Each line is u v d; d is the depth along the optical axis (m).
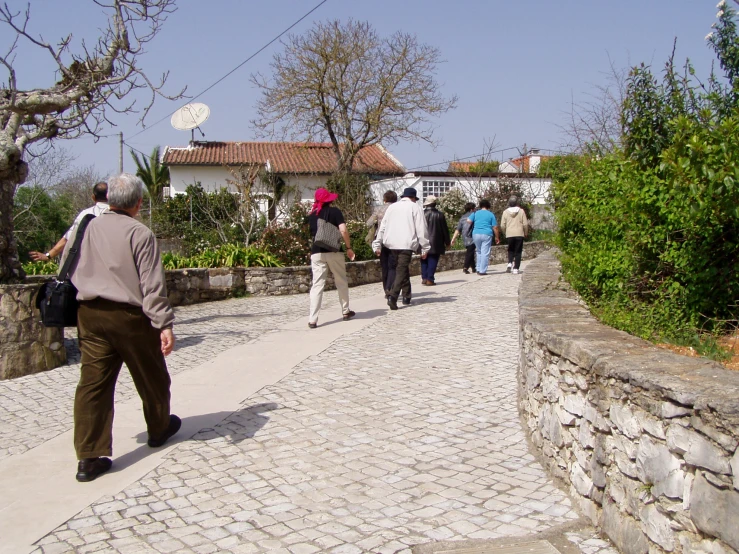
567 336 3.82
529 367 4.64
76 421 4.11
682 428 2.59
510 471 4.16
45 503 3.79
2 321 6.78
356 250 16.22
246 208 19.16
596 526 3.36
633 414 2.96
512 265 16.66
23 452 4.65
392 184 30.33
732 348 4.22
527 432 4.75
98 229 4.23
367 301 11.80
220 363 7.12
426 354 7.39
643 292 5.09
